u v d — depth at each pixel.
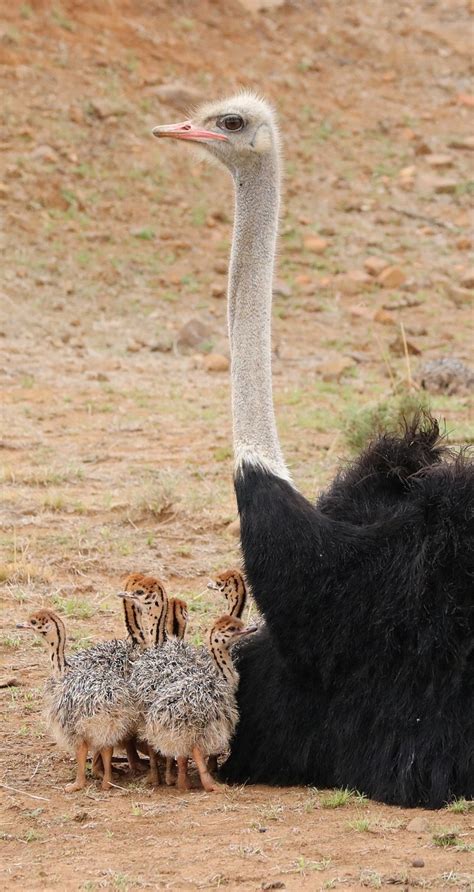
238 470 16.56
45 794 16.59
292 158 71.69
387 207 68.19
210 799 16.14
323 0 87.00
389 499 17.64
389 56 83.75
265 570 16.09
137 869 14.11
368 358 49.22
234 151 17.67
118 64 72.19
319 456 34.12
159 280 57.28
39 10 72.88
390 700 15.94
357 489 17.88
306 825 15.17
